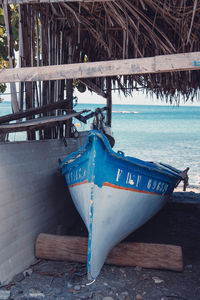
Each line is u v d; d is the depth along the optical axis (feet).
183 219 21.90
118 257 13.71
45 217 15.85
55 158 17.44
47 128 17.94
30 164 14.51
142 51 18.15
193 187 32.58
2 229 12.09
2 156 12.30
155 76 21.26
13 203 12.92
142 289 12.10
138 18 14.53
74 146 20.85
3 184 12.25
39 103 17.01
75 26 17.88
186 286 12.36
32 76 11.14
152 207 16.16
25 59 15.47
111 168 12.25
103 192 12.32
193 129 143.84
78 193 13.87
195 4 11.63
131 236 18.52
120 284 12.44
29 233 14.17
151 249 13.48
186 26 14.02
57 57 18.61
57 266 13.97
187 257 15.37
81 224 20.27
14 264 12.80
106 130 16.63
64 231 18.10
